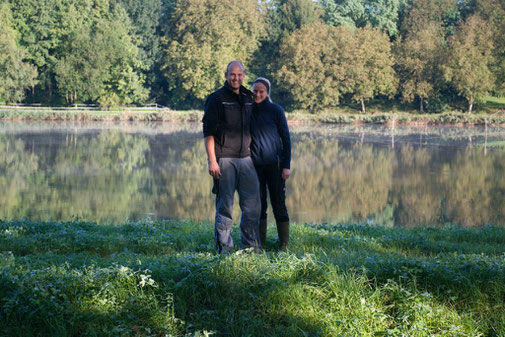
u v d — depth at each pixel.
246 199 6.64
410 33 76.88
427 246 8.51
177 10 73.38
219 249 6.52
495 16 74.94
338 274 5.17
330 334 4.43
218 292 4.88
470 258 5.65
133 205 17.56
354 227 10.63
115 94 70.38
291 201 18.78
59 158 29.17
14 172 24.20
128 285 4.83
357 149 35.81
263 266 5.21
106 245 7.79
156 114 67.44
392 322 4.64
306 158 31.02
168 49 72.56
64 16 69.25
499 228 11.24
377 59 70.19
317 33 71.12
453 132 51.41
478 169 26.27
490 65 69.88
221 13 71.19
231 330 4.42
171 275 5.06
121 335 4.26
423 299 4.82
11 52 62.44
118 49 68.75
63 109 68.25
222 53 70.25
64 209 16.62
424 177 24.08
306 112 74.56
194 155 31.52
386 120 64.12
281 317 4.63
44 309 4.38
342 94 78.31
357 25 83.62
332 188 21.42
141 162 28.33
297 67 70.81
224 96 6.45
